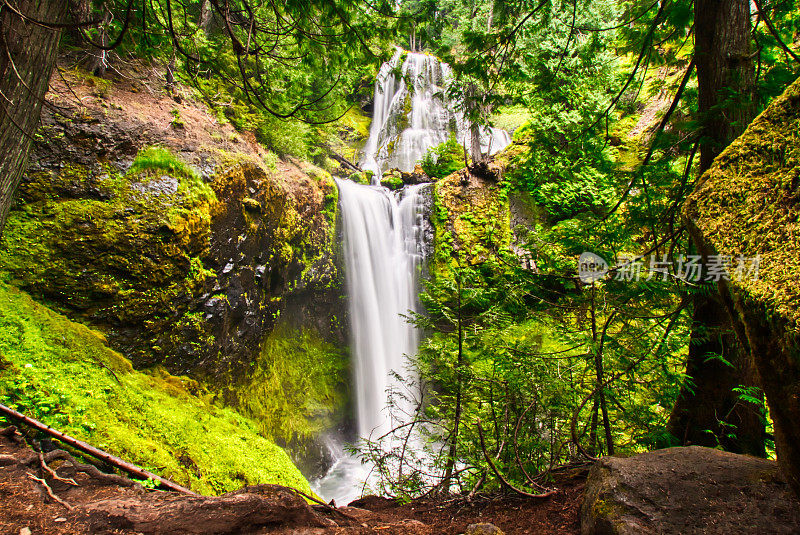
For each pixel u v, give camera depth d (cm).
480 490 301
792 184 117
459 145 1827
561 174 487
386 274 1299
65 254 541
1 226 310
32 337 466
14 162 310
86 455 382
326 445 935
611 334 344
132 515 232
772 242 116
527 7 471
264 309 867
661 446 349
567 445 349
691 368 365
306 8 449
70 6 379
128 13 310
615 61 986
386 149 2000
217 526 216
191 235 659
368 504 371
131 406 497
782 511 155
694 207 147
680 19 363
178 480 445
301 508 236
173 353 620
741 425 340
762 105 310
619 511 173
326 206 1121
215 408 654
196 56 804
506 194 1362
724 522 157
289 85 1041
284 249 917
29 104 310
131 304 577
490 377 359
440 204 1368
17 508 245
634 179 362
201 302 674
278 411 841
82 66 742
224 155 789
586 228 346
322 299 1108
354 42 483
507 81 594
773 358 107
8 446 330
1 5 249
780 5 354
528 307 385
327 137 1527
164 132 728
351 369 1138
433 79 2253
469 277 381
